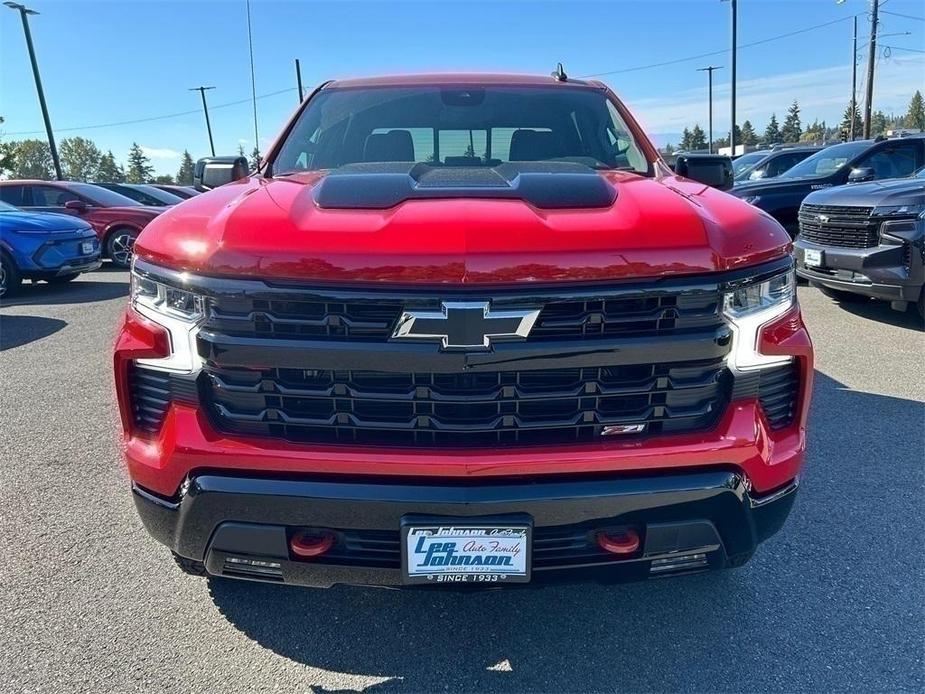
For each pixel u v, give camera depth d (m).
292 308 1.81
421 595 2.59
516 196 2.00
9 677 2.13
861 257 6.32
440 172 2.33
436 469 1.83
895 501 3.23
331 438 1.89
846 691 2.09
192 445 1.90
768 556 2.81
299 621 2.43
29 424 4.25
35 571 2.70
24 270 9.20
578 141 3.01
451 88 3.23
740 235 1.93
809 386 2.08
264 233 1.84
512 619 2.46
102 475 3.53
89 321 7.54
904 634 2.34
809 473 3.51
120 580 2.65
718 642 2.32
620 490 1.86
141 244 2.02
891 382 4.89
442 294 1.76
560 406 1.87
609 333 1.83
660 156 2.91
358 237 1.80
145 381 2.02
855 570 2.71
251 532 1.91
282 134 3.10
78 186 12.74
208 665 2.21
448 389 1.84
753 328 1.92
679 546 1.95
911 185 6.33
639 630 2.39
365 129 3.05
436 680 2.16
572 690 2.12
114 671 2.17
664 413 1.90
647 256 1.80
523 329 1.78
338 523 1.87
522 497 1.83
